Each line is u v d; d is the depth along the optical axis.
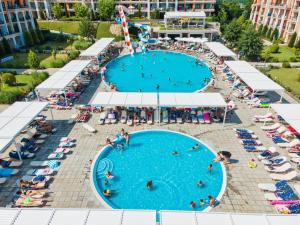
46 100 34.72
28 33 66.25
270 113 30.02
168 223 13.59
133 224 13.54
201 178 21.83
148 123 29.05
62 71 38.12
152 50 63.19
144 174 22.31
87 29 69.19
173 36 75.12
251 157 23.66
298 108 26.75
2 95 34.19
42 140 25.81
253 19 86.38
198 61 54.19
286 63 49.25
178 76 46.41
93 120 30.03
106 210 14.39
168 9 93.81
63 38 73.88
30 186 19.98
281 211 17.89
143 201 19.67
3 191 19.84
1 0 60.78
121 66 51.81
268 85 33.06
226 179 21.06
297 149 23.95
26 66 49.75
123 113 30.25
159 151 25.09
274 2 72.00
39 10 93.75
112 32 78.62
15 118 24.67
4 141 21.16
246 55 53.78
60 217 14.02
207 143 25.81
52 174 21.56
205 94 30.30
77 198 19.31
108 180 21.52
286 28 67.56
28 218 13.95
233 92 36.84
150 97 29.62
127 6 94.56
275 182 20.70
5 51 59.12
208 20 87.31
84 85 40.09
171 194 20.28
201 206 18.86
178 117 29.95
